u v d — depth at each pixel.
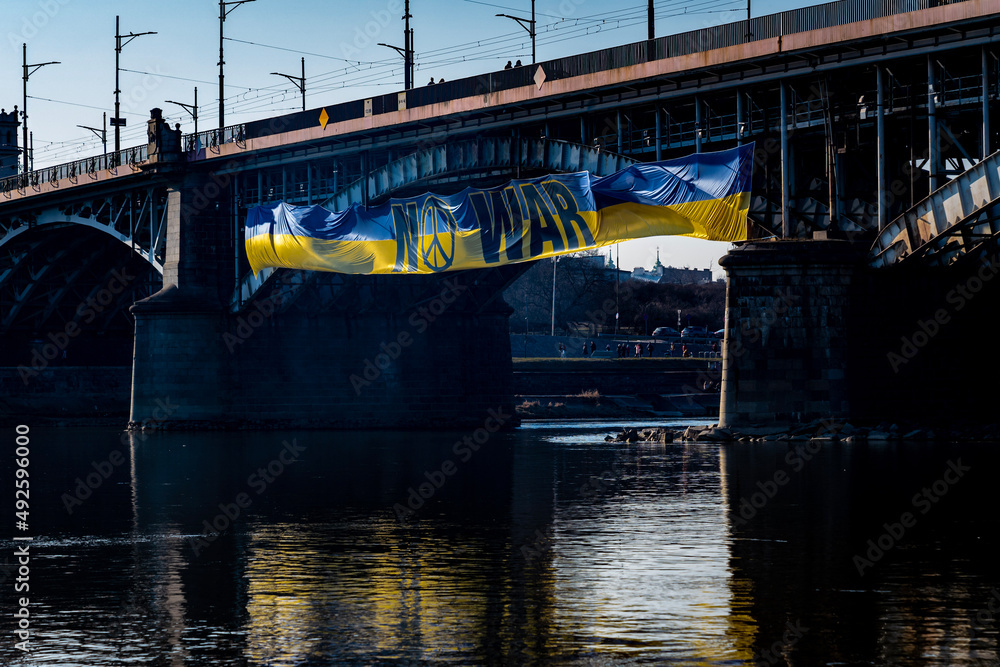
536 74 70.62
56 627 23.75
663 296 194.75
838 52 58.34
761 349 60.62
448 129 77.31
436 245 75.25
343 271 81.44
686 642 22.19
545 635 22.75
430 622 23.81
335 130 82.75
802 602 25.09
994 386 62.03
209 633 23.19
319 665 21.06
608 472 50.22
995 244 59.44
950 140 57.41
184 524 37.44
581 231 67.56
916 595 25.64
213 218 93.06
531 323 188.38
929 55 56.00
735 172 61.19
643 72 64.69
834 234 61.00
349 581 27.86
